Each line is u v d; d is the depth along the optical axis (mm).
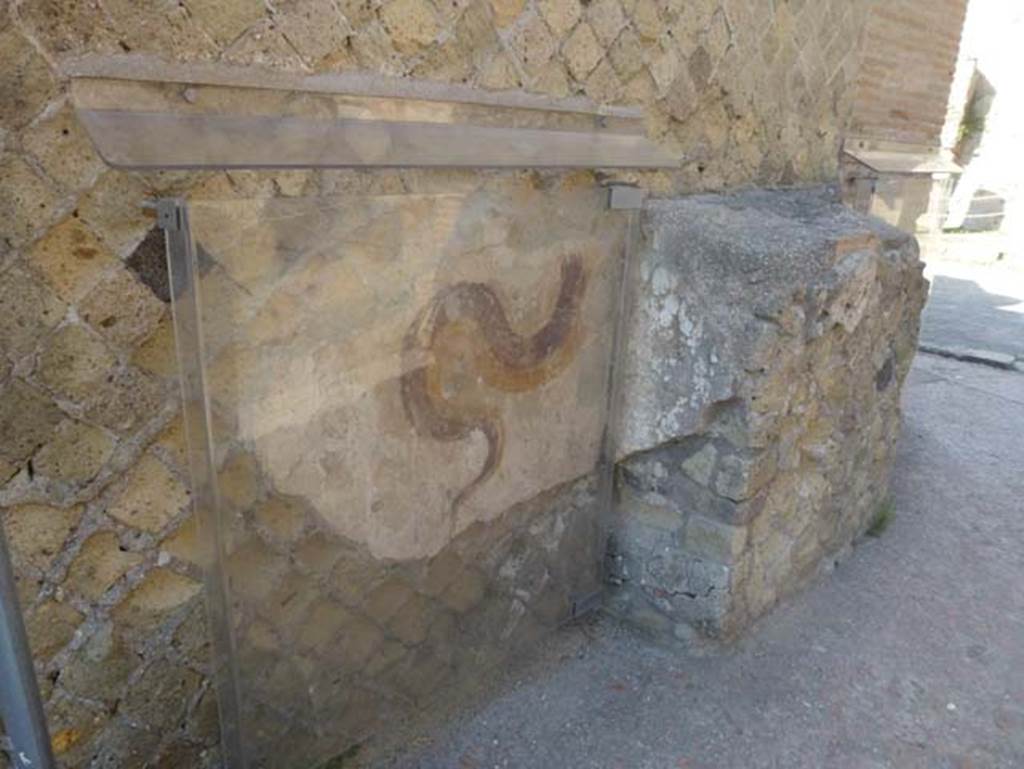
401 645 1798
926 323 6926
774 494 2217
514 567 2041
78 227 1131
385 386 1551
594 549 2305
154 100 1142
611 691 2049
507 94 1674
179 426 1322
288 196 1354
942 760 1875
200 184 1248
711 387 2020
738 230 2039
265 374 1339
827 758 1861
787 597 2484
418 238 1524
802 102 2820
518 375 1859
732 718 1972
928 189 4160
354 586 1637
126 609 1332
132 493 1289
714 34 2240
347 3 1340
